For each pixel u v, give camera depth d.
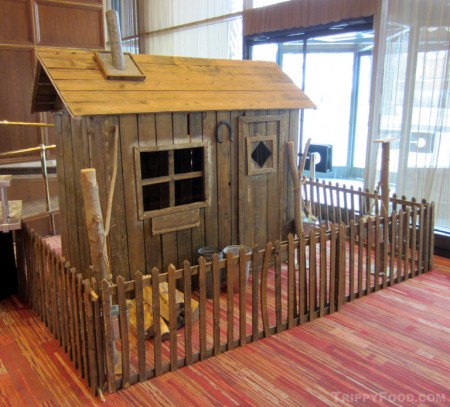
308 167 6.08
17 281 3.77
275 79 4.16
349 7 5.04
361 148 7.36
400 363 2.70
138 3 8.80
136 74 3.34
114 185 3.04
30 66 5.61
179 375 2.58
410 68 4.64
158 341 2.53
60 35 5.80
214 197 3.72
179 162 3.67
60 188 3.70
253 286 2.87
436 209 4.67
